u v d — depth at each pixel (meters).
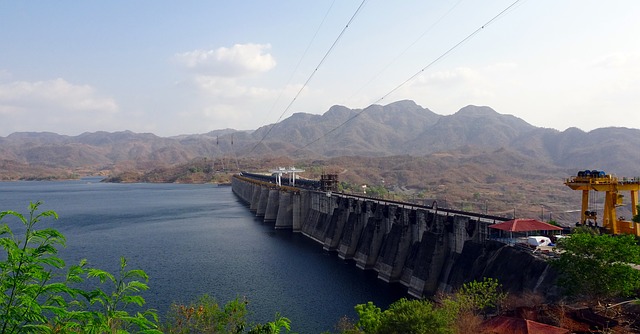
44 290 14.62
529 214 152.50
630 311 31.31
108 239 103.44
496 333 27.94
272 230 119.88
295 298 59.41
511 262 44.28
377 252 76.50
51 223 131.50
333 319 51.47
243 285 65.38
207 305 35.25
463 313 32.09
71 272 15.92
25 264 15.16
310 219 113.88
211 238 105.81
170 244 97.56
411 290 61.41
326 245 94.75
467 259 52.34
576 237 33.12
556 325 29.94
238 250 91.81
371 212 82.12
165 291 61.88
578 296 33.84
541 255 42.38
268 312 53.81
